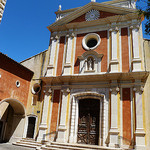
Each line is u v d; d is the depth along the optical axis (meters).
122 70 16.16
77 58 18.20
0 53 15.63
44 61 19.88
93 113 16.53
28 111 18.73
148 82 15.09
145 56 16.05
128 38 16.98
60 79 17.59
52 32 20.56
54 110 17.30
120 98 15.41
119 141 14.12
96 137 15.65
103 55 17.25
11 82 17.16
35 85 19.61
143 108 14.37
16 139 18.08
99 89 16.36
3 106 20.56
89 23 18.86
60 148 13.95
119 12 18.08
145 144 13.41
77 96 17.06
